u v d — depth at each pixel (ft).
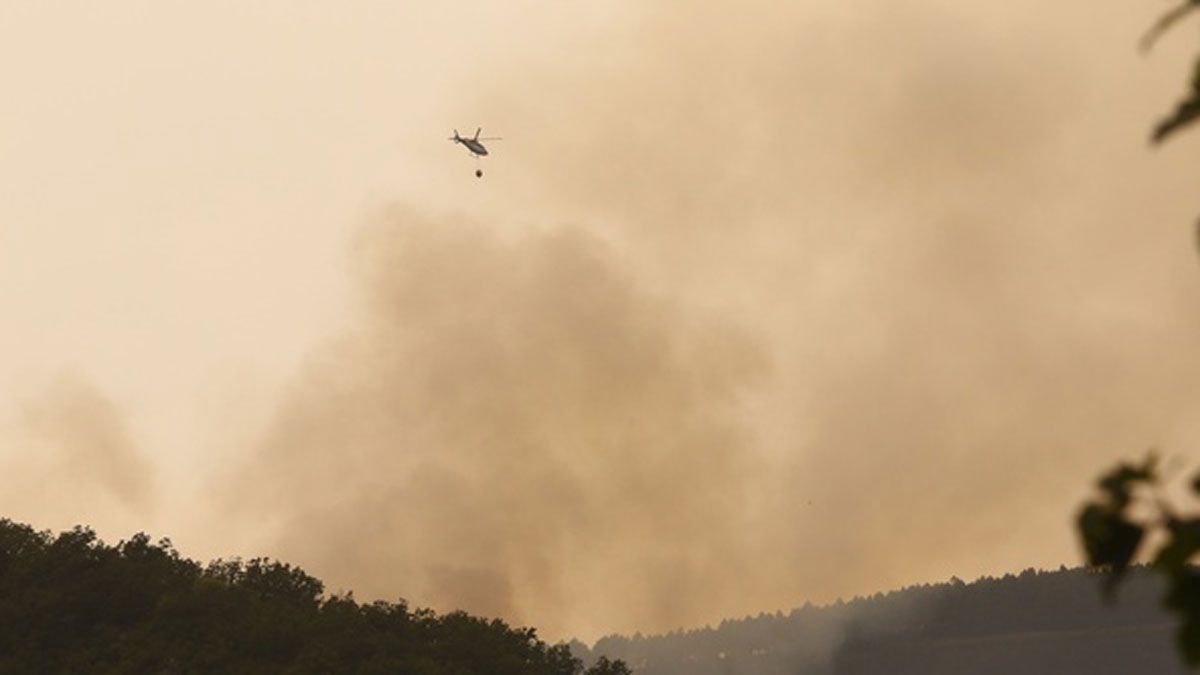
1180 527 25.66
